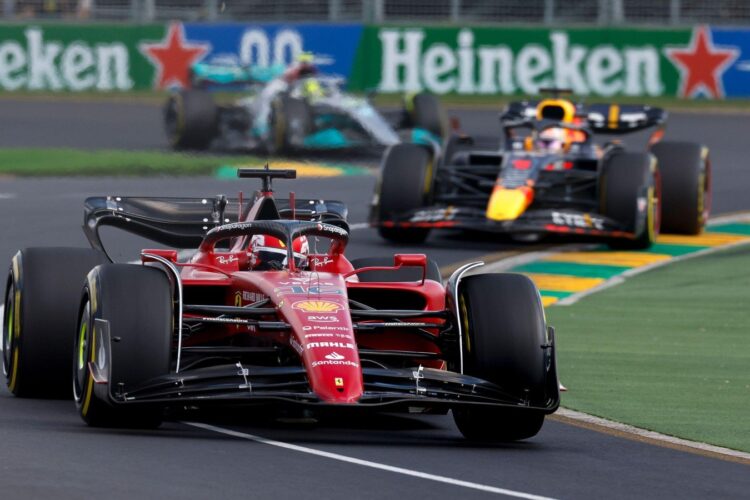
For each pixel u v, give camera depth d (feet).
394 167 208.33
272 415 102.12
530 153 211.61
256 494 78.33
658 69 417.90
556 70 422.82
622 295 177.17
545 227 198.70
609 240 213.46
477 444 97.45
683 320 161.58
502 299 97.45
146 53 435.12
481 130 357.00
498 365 95.86
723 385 126.31
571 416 110.32
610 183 206.08
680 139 354.33
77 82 434.30
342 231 105.91
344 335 92.07
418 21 434.71
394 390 92.17
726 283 187.11
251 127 323.37
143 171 290.56
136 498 76.23
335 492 79.77
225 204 124.47
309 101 313.73
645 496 83.82
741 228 240.12
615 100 418.72
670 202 227.20
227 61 432.66
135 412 93.66
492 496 81.15
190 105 325.01
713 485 88.02
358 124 309.83
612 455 95.91
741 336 152.76
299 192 263.49
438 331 103.19
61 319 104.78
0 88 433.48
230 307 95.09
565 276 189.16
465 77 427.33
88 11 442.50
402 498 79.36
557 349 143.23
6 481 78.69
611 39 419.33
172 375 91.20
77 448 87.71
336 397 88.33
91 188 263.70
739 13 423.64
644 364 135.95
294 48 430.61
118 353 90.74
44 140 339.77
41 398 107.04
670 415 112.06
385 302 107.14
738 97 416.87
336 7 439.63
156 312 92.22
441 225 200.85
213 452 88.07
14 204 239.09
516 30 423.64
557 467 90.48
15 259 108.68
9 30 431.84
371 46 430.20
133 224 122.62
